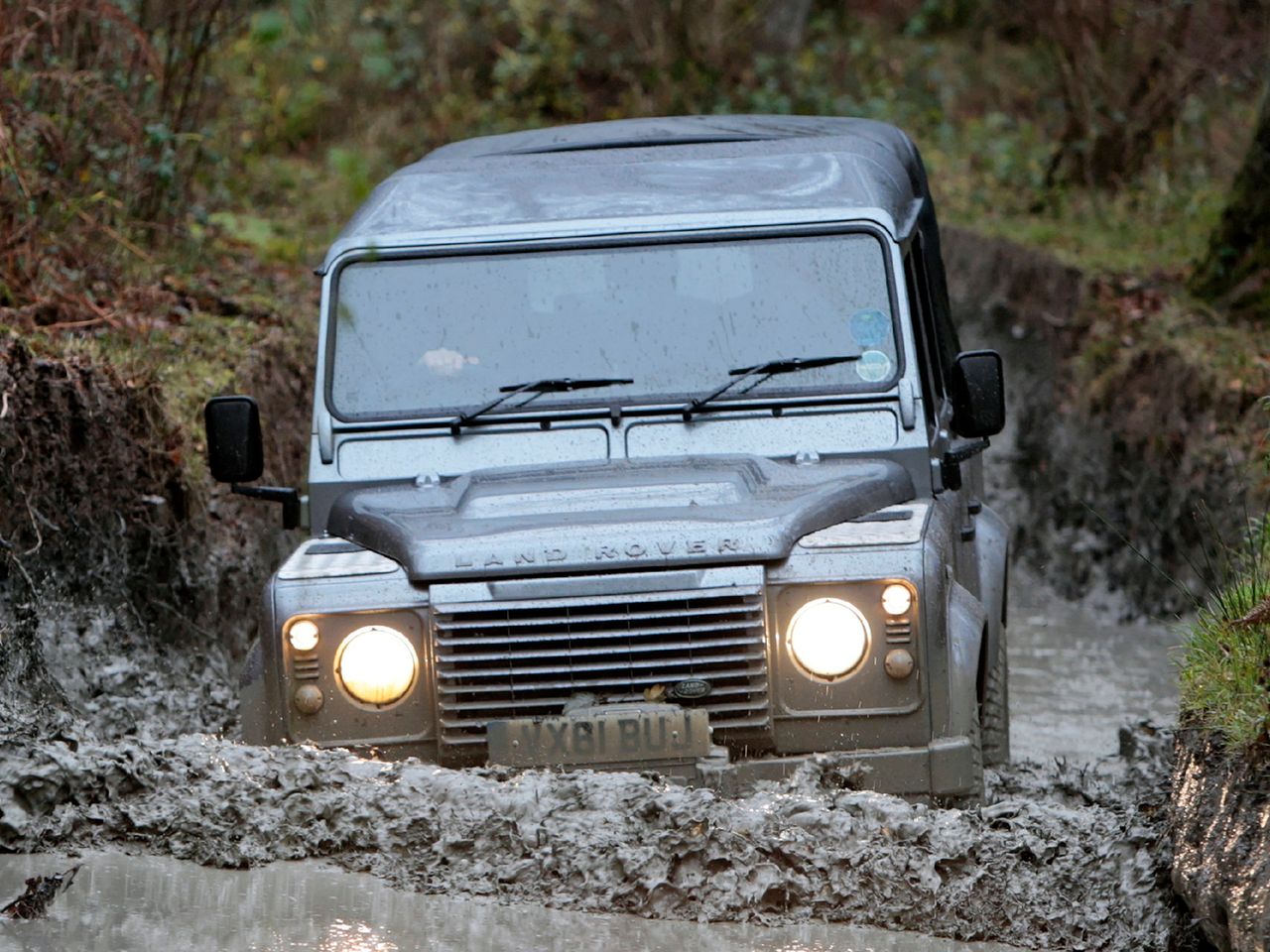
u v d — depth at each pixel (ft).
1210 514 117.60
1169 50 217.56
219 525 100.27
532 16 282.77
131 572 87.76
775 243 70.95
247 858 53.88
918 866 53.16
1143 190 221.25
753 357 69.56
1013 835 55.11
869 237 70.95
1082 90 229.25
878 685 59.57
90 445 86.84
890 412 68.85
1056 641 120.88
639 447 68.44
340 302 70.79
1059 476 149.79
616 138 84.28
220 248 151.84
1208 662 61.87
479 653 59.62
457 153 84.28
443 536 61.41
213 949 46.70
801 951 49.47
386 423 69.10
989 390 69.10
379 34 233.35
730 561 59.52
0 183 105.81
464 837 54.29
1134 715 99.35
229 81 182.39
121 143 128.88
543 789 55.62
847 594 59.67
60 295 106.73
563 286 70.74
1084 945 51.85
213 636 93.25
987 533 85.46
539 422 68.85
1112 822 57.06
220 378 107.86
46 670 73.10
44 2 118.32
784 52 310.45
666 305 70.38
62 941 46.83
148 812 55.72
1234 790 52.42
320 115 207.31
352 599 60.18
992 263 206.59
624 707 58.54
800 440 68.44
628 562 59.47
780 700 59.72
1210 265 152.87
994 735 79.51
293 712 60.18
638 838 53.47
